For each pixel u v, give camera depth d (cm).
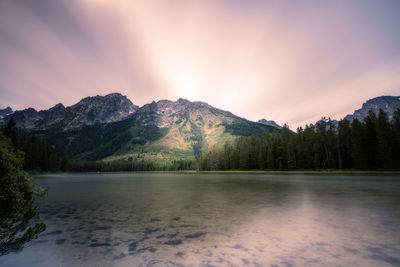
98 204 1664
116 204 1656
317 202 1645
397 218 1100
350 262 561
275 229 909
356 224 983
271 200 1784
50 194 2441
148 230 909
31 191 646
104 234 854
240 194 2233
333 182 3716
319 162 8000
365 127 6981
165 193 2444
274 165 9562
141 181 5316
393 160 5891
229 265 550
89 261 586
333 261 569
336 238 779
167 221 1071
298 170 8575
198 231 888
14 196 582
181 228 936
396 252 634
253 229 910
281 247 689
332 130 8012
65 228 950
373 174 6075
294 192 2341
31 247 704
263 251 653
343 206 1463
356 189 2558
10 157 580
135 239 788
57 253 648
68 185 3972
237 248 683
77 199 1977
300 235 821
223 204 1602
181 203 1672
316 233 845
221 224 1004
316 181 4041
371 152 6531
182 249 678
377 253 628
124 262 577
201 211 1330
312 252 641
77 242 757
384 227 927
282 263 560
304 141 9125
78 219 1134
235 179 5312
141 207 1501
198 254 632
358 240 754
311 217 1137
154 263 570
